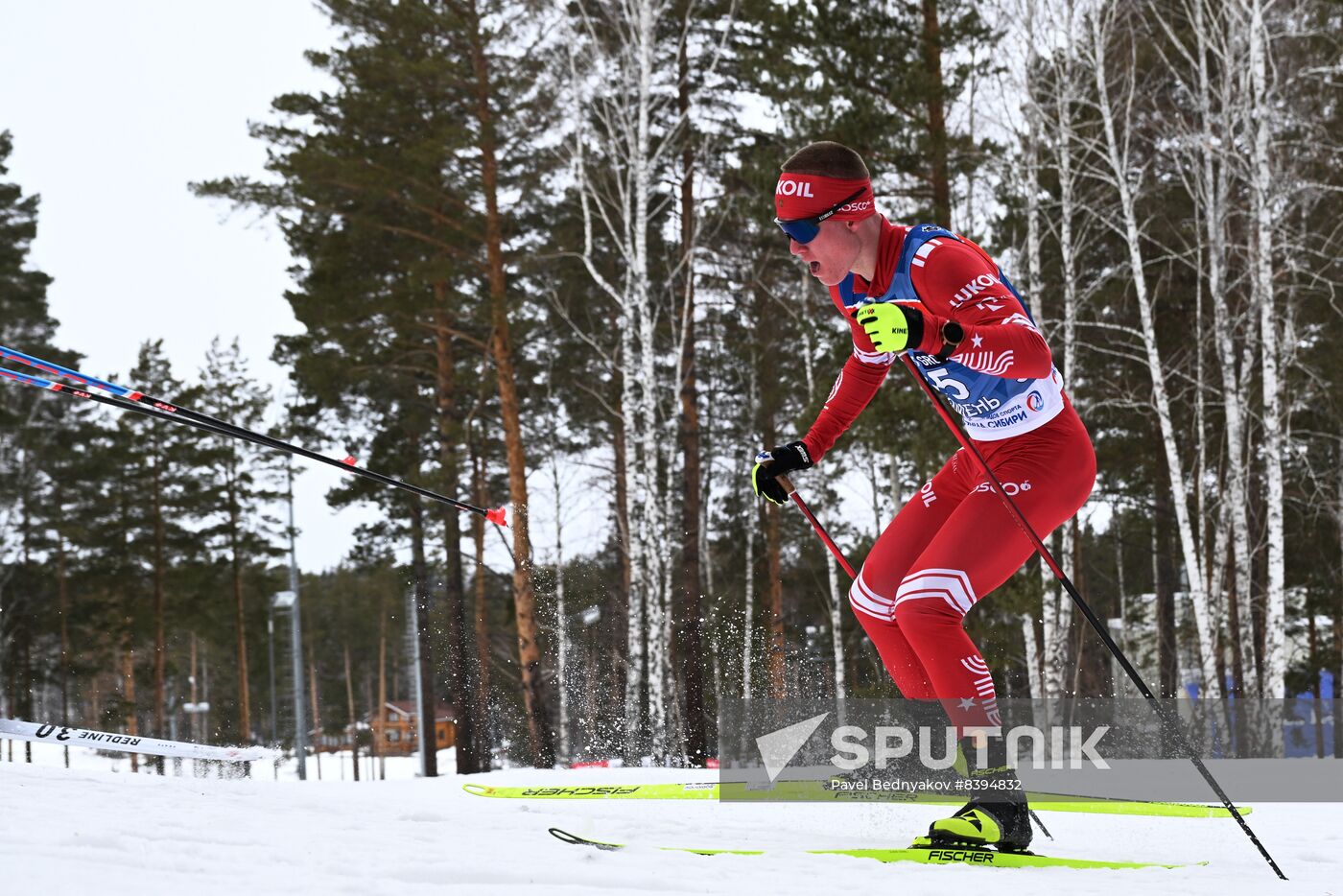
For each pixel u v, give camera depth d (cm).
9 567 2478
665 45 1659
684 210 1716
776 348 1908
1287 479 1689
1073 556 1827
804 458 291
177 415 307
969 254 244
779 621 1722
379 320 1734
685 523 1759
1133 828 328
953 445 1173
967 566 245
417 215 1588
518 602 1590
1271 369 1273
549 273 1758
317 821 250
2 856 164
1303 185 1316
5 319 2252
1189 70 1575
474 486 1958
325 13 1539
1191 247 1625
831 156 252
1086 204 1589
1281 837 320
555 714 1867
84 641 2686
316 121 1631
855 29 1279
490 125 1508
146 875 160
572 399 2023
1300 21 1402
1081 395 1708
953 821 238
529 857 209
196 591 2845
